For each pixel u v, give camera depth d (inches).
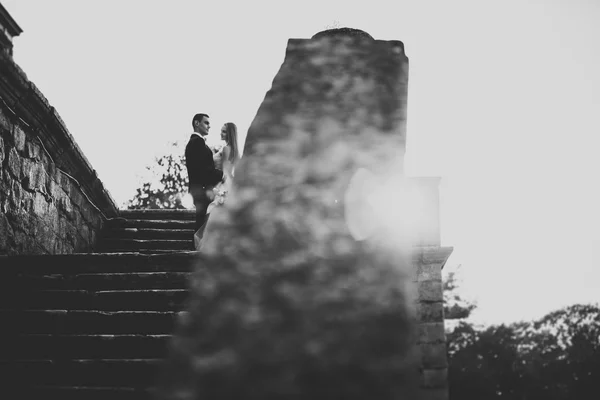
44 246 341.7
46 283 249.4
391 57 186.7
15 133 311.3
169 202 764.0
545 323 1987.0
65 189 374.0
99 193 421.1
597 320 1987.0
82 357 208.7
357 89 178.9
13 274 257.8
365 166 164.6
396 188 159.3
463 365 1775.3
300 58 184.9
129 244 420.8
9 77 293.1
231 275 138.0
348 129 171.2
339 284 134.8
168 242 415.2
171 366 131.6
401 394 124.0
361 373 125.0
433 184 227.6
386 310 132.0
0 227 294.2
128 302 238.4
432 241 222.5
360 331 128.9
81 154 378.3
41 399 189.0
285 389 124.2
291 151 161.9
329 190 155.3
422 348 205.9
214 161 349.7
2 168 298.2
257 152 161.0
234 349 129.3
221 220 147.4
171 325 221.8
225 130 355.6
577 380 1882.4
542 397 1804.9
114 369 196.9
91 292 239.8
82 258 267.7
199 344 132.0
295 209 148.8
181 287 250.5
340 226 145.0
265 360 127.2
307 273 136.0
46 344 210.5
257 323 131.0
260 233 143.6
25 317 223.6
